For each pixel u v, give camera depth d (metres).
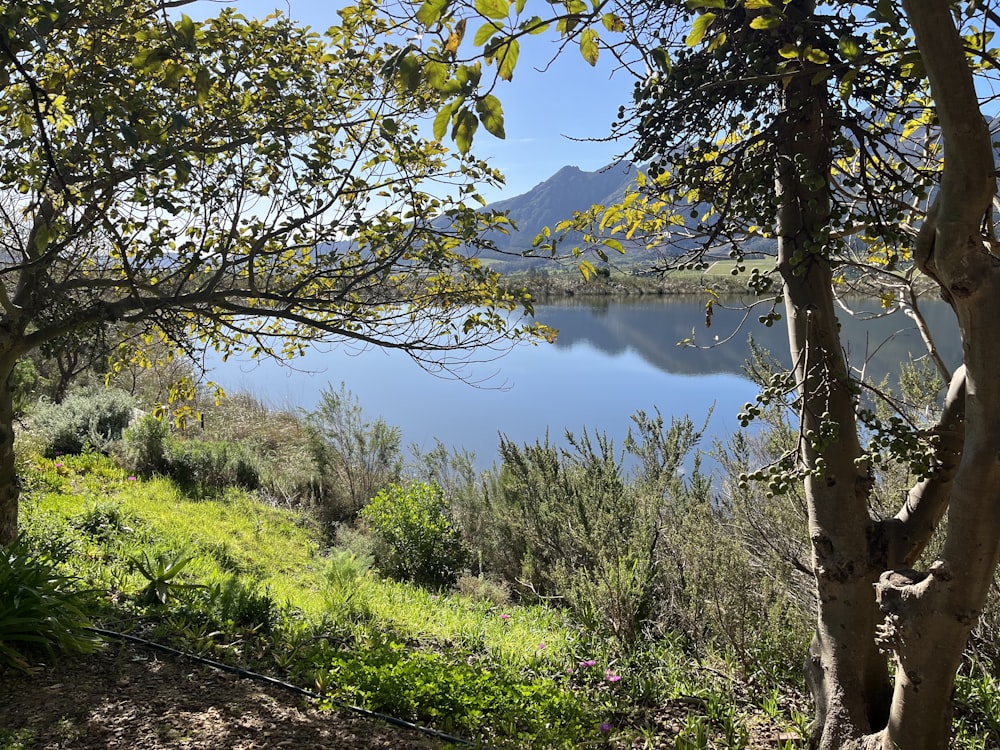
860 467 2.80
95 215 3.46
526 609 6.51
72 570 4.82
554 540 7.01
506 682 3.89
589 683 4.35
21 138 3.41
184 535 6.81
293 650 4.08
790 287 2.81
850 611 2.79
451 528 8.30
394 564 7.75
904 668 2.29
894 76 2.19
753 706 4.02
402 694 3.51
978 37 2.35
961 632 2.14
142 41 3.27
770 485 2.56
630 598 5.20
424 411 16.06
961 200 1.82
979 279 1.88
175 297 3.83
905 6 1.70
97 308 3.81
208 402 12.42
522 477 7.66
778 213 2.84
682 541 5.34
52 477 7.53
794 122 2.46
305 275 4.39
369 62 3.98
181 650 3.81
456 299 4.34
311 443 10.71
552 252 3.27
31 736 2.79
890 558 2.76
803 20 2.20
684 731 3.54
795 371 2.78
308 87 3.79
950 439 2.59
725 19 2.39
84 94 3.00
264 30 3.88
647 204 3.14
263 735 3.04
